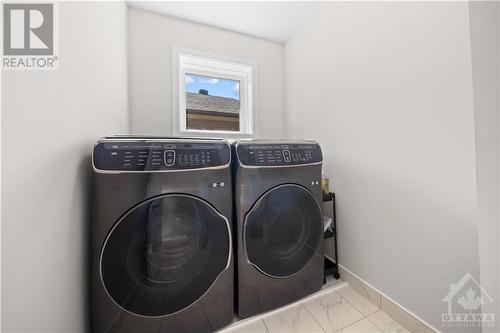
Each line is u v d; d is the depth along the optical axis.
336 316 1.02
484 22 0.71
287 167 1.03
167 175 0.79
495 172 0.71
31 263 0.49
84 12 0.77
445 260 0.81
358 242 1.20
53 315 0.57
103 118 0.97
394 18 0.98
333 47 1.40
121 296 0.75
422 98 0.87
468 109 0.73
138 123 1.59
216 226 0.89
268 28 1.83
